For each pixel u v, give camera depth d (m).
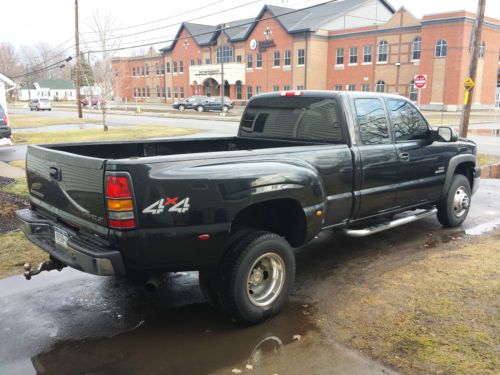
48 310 4.17
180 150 5.53
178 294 4.54
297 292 4.52
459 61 42.38
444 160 6.08
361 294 4.44
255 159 3.90
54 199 3.95
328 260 5.39
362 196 4.88
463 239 6.11
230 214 3.64
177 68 72.38
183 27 69.44
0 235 6.09
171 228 3.42
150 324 3.94
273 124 5.52
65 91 112.50
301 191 4.09
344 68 52.91
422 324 3.83
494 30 46.00
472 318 3.91
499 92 51.59
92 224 3.50
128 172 3.24
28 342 3.63
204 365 3.33
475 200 8.53
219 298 3.83
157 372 3.25
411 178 5.56
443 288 4.52
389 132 5.27
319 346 3.55
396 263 5.24
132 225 3.28
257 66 59.84
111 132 23.20
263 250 3.83
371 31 49.41
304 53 53.28
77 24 35.16
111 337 3.72
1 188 9.03
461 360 3.31
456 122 30.30
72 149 4.68
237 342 3.63
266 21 57.31
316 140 5.04
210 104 46.91
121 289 4.63
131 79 82.81
